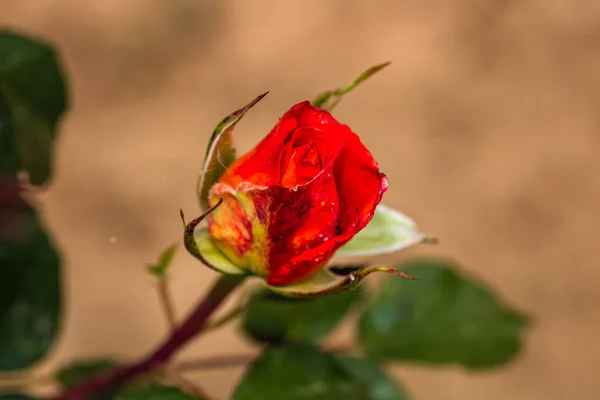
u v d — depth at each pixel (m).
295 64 1.13
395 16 1.16
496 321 0.53
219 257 0.43
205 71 1.12
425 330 0.53
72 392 0.47
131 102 1.10
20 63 0.50
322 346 0.50
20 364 0.51
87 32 1.14
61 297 0.52
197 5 1.15
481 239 1.06
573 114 1.12
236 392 0.47
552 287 1.06
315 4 1.16
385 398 0.51
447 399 1.02
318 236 0.42
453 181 1.08
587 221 1.08
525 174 1.09
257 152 0.42
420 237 0.44
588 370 1.04
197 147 1.08
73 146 1.07
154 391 0.46
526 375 1.04
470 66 1.14
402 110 1.11
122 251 1.03
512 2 1.18
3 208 0.51
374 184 0.41
